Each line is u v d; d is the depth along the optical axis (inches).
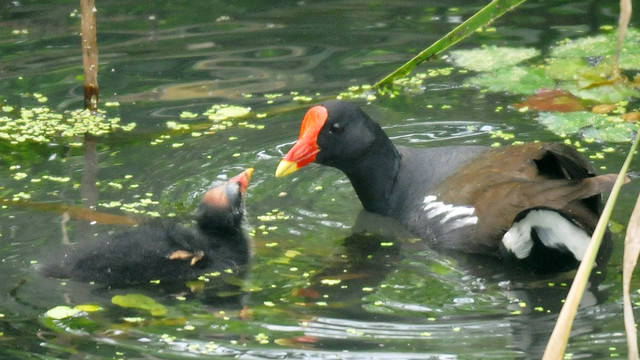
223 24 628.7
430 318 329.1
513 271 366.6
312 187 449.7
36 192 433.4
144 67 568.4
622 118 490.3
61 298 350.9
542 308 335.3
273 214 420.2
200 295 355.9
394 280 360.5
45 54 583.2
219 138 488.1
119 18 639.8
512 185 373.7
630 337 235.6
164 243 379.2
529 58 569.3
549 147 376.5
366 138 423.8
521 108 510.0
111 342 316.8
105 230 396.8
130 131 497.0
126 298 351.3
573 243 360.5
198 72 562.3
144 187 438.0
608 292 341.4
